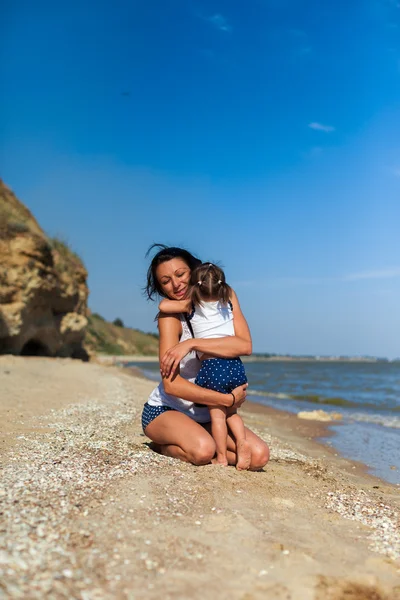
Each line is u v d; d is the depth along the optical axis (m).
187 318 4.34
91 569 2.12
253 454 4.12
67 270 23.84
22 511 2.61
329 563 2.45
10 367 13.45
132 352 81.81
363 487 4.86
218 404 4.11
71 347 25.83
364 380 32.91
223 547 2.49
